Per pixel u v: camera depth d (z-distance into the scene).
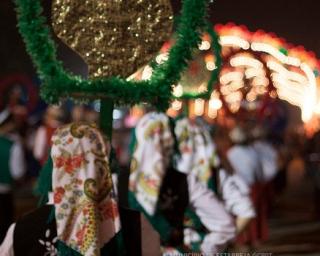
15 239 4.29
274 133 21.12
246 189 6.93
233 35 10.64
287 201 23.98
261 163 14.51
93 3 4.47
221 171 6.79
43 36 4.37
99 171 4.21
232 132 14.04
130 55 4.49
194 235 6.14
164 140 6.12
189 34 4.55
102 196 4.22
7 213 12.36
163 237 6.01
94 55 4.47
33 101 17.27
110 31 4.48
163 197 6.04
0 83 16.06
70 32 4.46
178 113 6.81
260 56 11.84
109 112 4.47
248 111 14.03
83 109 12.93
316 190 19.78
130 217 4.37
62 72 4.39
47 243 4.25
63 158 4.21
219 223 6.14
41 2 4.39
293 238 16.16
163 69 4.52
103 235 4.22
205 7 4.57
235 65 10.77
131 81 4.46
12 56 20.44
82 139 4.22
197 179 6.30
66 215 4.18
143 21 4.50
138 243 4.33
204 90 6.54
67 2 4.45
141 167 6.05
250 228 13.57
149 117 6.18
